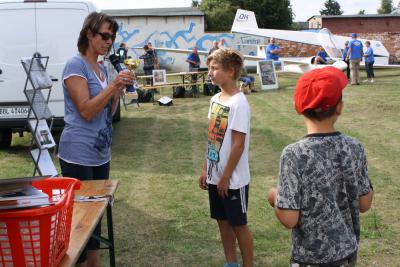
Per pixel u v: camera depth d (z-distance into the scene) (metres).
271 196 2.08
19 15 6.96
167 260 3.66
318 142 1.88
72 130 2.79
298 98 1.93
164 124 9.94
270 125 9.36
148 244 3.94
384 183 5.39
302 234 1.92
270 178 5.77
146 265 3.59
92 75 2.78
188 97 14.91
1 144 7.75
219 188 2.95
